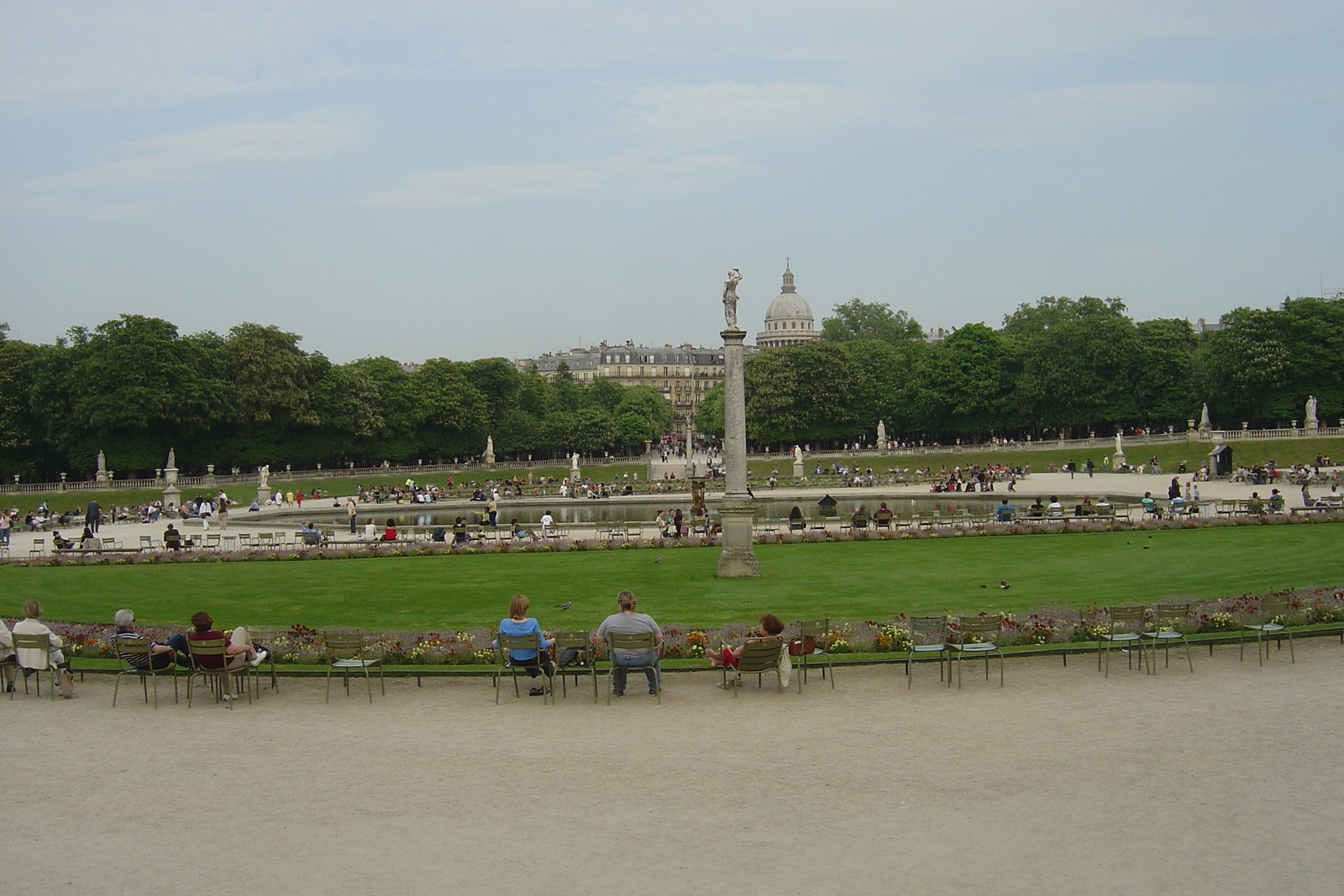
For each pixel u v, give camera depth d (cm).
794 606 3741
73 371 12000
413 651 2911
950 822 1647
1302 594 3294
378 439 15325
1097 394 14812
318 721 2314
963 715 2275
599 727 2227
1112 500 8731
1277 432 12488
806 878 1462
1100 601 3662
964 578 4416
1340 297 14938
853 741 2086
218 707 2458
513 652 2492
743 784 1833
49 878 1502
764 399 16400
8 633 2625
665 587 4334
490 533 6850
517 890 1439
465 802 1772
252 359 13350
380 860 1545
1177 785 1798
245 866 1534
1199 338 17162
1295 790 1767
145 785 1888
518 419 17162
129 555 5825
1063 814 1675
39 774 1958
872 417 16812
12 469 12300
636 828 1645
